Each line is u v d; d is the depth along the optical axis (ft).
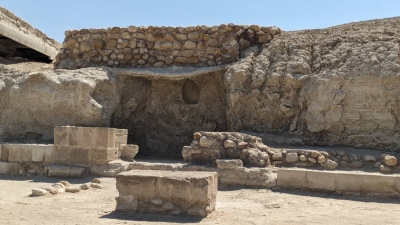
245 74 33.22
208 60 37.93
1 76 36.06
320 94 30.22
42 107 34.09
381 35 32.86
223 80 36.22
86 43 39.83
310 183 23.84
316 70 32.04
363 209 20.01
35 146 30.71
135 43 38.99
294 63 32.48
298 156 26.73
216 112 37.55
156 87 38.19
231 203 21.33
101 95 34.83
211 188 18.80
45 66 44.37
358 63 30.37
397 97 28.55
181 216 18.08
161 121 38.37
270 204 20.90
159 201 18.48
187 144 37.96
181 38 38.50
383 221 17.51
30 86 34.53
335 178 23.31
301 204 21.06
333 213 19.03
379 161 25.81
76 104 33.40
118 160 30.25
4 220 17.17
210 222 17.11
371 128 28.91
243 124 32.89
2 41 52.80
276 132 32.14
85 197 22.80
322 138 30.17
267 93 32.14
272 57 34.65
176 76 36.11
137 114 38.19
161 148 38.11
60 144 30.30
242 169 25.46
